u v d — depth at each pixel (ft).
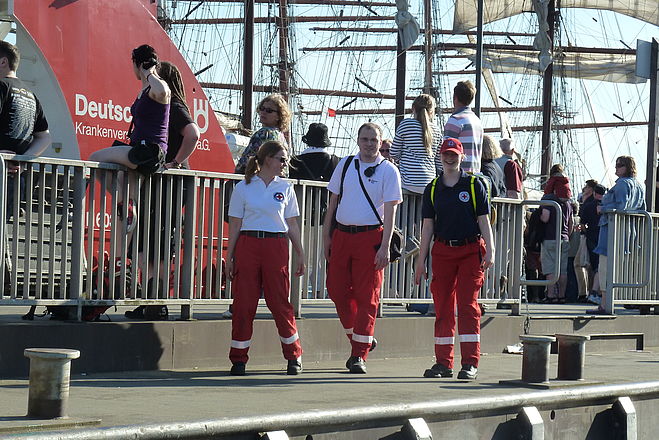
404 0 142.92
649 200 68.69
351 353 40.14
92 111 50.16
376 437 27.55
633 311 65.26
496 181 52.85
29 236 33.94
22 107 36.52
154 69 37.60
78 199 35.24
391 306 56.44
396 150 47.55
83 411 25.73
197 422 23.52
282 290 36.55
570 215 74.08
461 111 47.91
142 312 38.91
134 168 36.17
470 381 36.42
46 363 23.56
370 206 38.11
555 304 71.15
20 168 33.55
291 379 35.35
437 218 38.24
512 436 31.55
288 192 36.88
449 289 38.14
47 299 34.40
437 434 29.25
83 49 49.80
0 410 25.20
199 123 56.85
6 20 47.60
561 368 36.68
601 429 35.40
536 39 257.96
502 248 50.90
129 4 52.29
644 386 36.94
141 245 37.55
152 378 34.19
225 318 40.63
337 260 38.78
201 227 38.88
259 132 41.24
